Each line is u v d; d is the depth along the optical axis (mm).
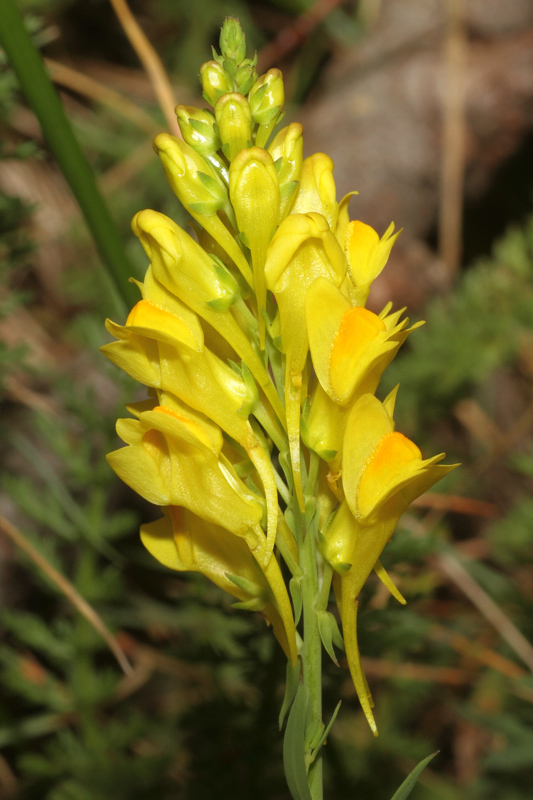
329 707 178
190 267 138
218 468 140
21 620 217
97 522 214
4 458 259
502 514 325
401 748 235
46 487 258
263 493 143
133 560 246
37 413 216
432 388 288
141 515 272
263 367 139
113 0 195
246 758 186
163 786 209
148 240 140
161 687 286
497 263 307
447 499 267
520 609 266
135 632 282
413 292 327
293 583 140
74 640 216
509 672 246
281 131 143
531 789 250
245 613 185
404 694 257
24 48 164
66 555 261
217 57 144
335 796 196
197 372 139
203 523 146
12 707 256
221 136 139
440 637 257
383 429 137
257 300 139
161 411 140
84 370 279
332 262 138
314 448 140
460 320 296
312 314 137
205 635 205
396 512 139
